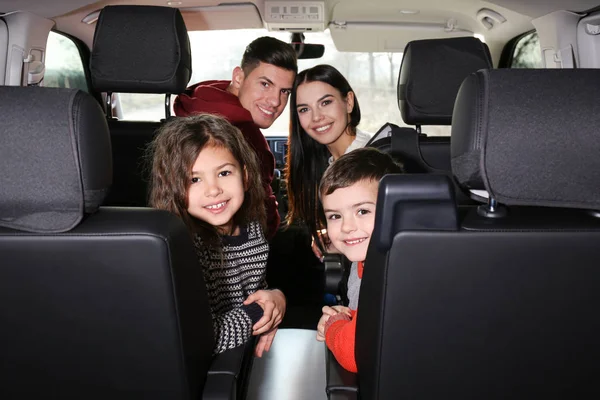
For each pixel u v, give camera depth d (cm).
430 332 94
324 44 338
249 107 254
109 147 88
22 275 90
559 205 82
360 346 105
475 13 305
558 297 91
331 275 200
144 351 98
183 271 93
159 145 133
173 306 93
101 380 103
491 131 80
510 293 90
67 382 104
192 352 101
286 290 304
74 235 86
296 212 257
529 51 312
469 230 85
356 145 245
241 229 149
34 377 103
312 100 230
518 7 254
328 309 139
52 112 80
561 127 79
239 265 148
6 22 242
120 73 207
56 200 83
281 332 160
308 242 300
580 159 79
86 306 93
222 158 132
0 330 97
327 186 132
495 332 94
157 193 133
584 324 94
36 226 85
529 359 97
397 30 324
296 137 247
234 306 147
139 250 87
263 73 245
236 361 118
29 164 81
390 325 93
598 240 85
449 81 193
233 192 135
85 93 83
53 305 93
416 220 84
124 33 205
